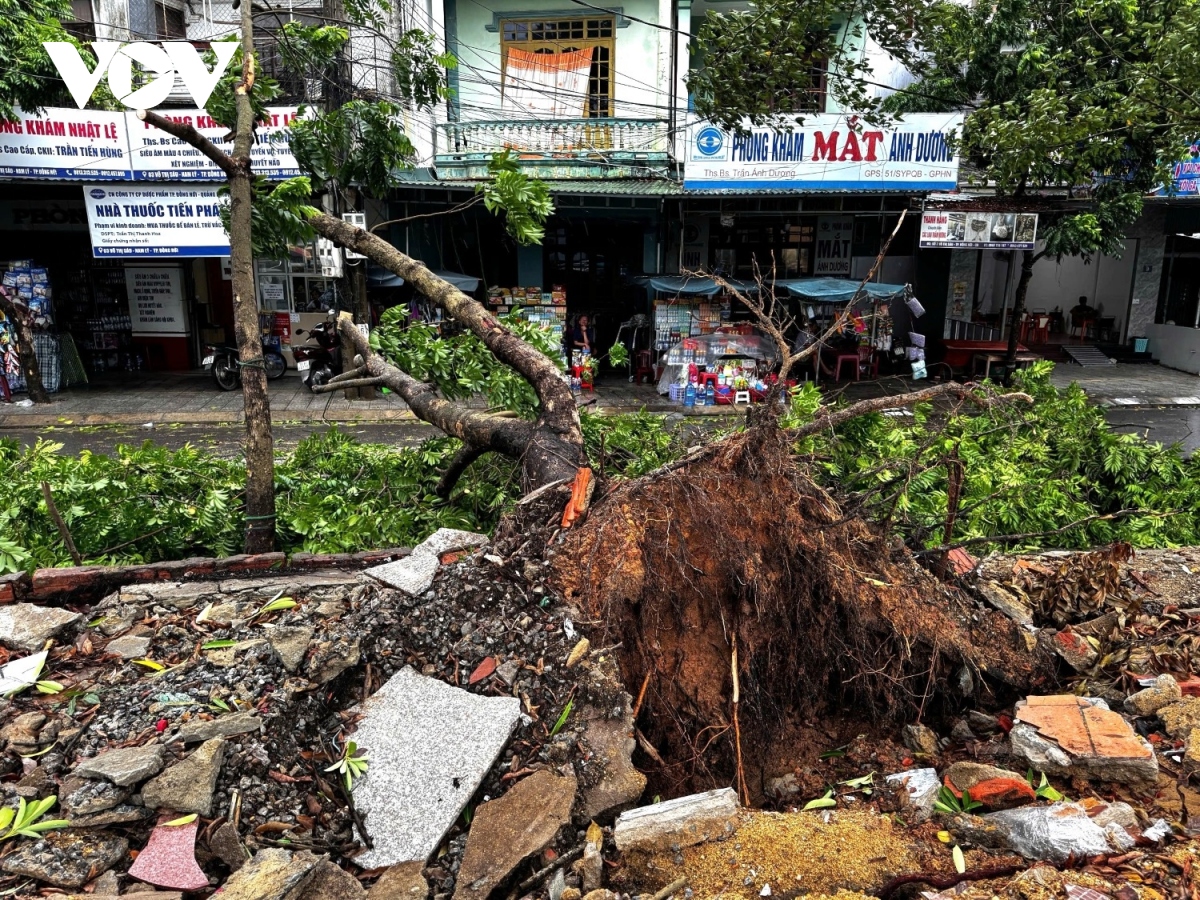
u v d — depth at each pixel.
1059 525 6.76
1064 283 22.27
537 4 16.66
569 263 18.88
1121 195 14.33
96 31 15.23
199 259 18.48
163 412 14.88
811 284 16.14
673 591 3.69
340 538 5.47
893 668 3.77
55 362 16.27
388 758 3.09
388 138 7.71
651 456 6.70
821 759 3.71
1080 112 9.63
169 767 2.90
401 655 3.52
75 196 17.34
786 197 15.83
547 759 3.11
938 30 12.89
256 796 2.96
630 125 16.62
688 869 2.72
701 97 11.27
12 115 13.47
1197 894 2.52
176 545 5.84
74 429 13.89
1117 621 4.14
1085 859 2.69
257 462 5.58
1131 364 20.17
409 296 17.33
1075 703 3.39
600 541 3.72
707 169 15.07
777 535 3.77
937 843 2.87
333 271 14.73
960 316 19.28
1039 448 7.84
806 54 11.02
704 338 16.14
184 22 16.33
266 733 3.13
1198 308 20.39
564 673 3.34
